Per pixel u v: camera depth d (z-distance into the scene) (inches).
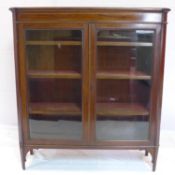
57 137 82.4
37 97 83.5
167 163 87.4
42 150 96.9
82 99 80.0
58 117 82.4
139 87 82.4
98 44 76.5
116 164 87.7
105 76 78.9
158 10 72.5
